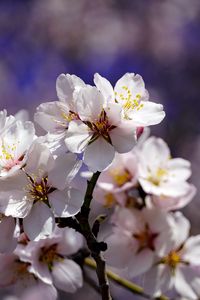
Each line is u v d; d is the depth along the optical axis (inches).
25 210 17.8
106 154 18.0
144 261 21.1
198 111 57.1
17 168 17.6
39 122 18.8
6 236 18.1
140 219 21.3
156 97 59.5
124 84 18.9
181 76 61.8
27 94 59.7
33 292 34.2
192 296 21.9
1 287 21.2
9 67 61.6
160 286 21.5
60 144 18.2
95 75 18.3
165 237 21.3
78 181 20.5
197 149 52.4
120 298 41.7
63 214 17.7
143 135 21.8
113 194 21.5
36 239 17.6
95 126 18.1
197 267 22.1
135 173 21.4
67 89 18.8
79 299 42.3
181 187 21.4
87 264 22.1
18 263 21.1
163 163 21.9
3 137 18.1
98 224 18.2
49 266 20.8
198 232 44.5
